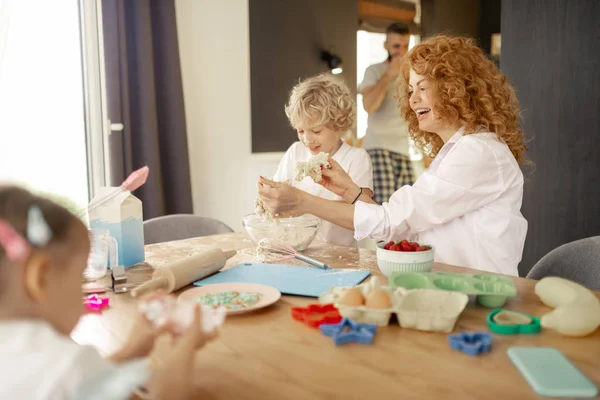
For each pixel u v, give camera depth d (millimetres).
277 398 798
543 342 975
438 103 1708
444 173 1628
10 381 601
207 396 807
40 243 653
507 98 1768
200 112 3459
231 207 3695
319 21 3777
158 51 3188
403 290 1099
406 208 1608
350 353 942
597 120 2684
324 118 2051
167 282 1252
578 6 2691
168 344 995
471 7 4824
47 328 656
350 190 1883
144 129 3105
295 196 1629
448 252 1711
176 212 3305
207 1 3406
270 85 3576
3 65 2670
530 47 2871
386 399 789
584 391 782
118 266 1333
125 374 630
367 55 4090
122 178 3037
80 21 2904
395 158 4078
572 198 2805
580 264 1584
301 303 1196
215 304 1135
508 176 1657
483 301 1154
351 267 1492
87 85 2941
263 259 1570
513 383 827
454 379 842
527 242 2988
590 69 2684
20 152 2789
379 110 4047
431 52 1728
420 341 987
